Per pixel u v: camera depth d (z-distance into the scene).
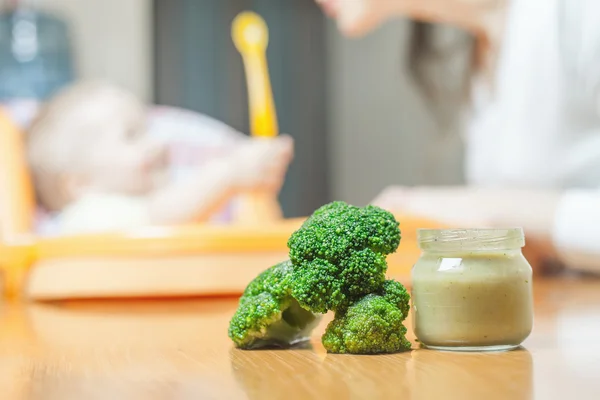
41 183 1.71
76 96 1.78
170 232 0.94
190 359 0.61
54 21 1.96
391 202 1.55
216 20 2.29
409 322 0.73
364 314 0.60
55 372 0.59
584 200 1.24
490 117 1.72
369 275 0.60
